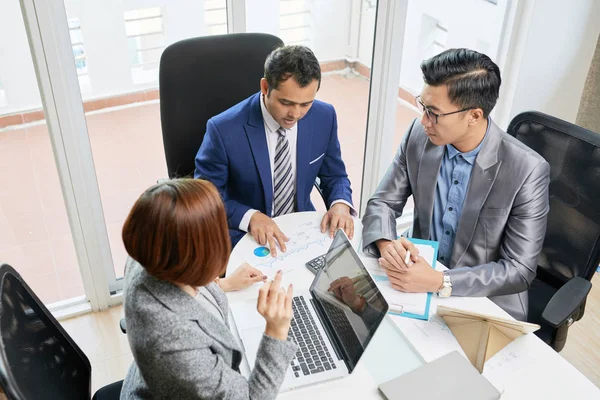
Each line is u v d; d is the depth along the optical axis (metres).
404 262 1.61
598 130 3.06
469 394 1.27
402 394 1.28
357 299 1.40
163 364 1.04
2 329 1.12
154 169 3.04
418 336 1.46
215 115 2.07
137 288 1.07
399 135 3.12
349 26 3.11
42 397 1.16
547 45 2.76
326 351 1.40
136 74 3.06
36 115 3.39
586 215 1.79
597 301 2.62
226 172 1.99
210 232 1.01
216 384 1.08
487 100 1.61
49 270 2.64
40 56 1.93
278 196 2.08
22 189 3.13
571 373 1.38
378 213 1.89
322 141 2.08
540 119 1.89
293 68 1.65
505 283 1.65
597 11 2.75
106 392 1.55
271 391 1.16
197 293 1.24
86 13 2.78
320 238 1.85
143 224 0.99
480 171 1.75
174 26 2.75
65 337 1.40
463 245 1.82
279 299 1.17
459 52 1.59
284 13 3.27
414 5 2.83
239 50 2.01
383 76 2.65
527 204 1.70
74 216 2.28
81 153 2.18
